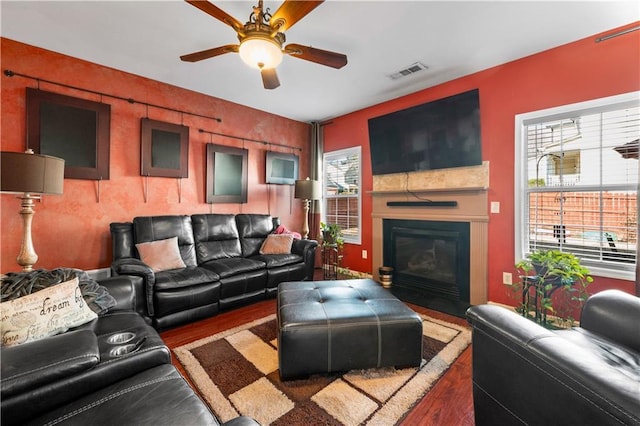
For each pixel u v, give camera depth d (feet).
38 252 8.57
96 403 3.21
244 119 13.64
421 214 11.59
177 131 11.32
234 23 5.77
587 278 7.34
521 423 3.64
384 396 5.34
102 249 9.68
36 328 4.55
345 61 6.95
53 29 7.67
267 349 7.06
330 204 16.03
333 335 5.68
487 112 9.89
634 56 7.36
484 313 4.34
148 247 9.33
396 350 5.94
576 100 8.17
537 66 8.84
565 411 3.08
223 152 12.78
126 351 4.12
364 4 6.63
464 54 8.91
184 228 10.66
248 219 12.75
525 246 9.32
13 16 7.09
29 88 8.34
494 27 7.54
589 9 6.79
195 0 5.10
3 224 8.07
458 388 5.60
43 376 3.13
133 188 10.36
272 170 14.60
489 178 9.91
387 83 10.99
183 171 11.54
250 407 5.05
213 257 11.08
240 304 9.87
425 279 11.68
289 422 4.72
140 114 10.49
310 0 5.05
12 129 8.16
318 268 16.08
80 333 3.96
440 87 11.06
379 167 13.01
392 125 12.22
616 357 4.24
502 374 3.93
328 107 13.83
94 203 9.53
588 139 8.18
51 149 8.67
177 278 8.39
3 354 3.30
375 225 13.24
